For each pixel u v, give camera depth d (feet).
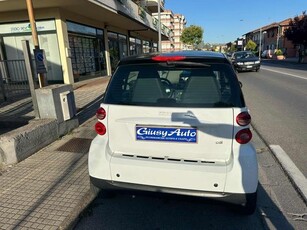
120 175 7.75
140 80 8.10
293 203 8.97
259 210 8.61
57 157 13.03
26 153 12.94
